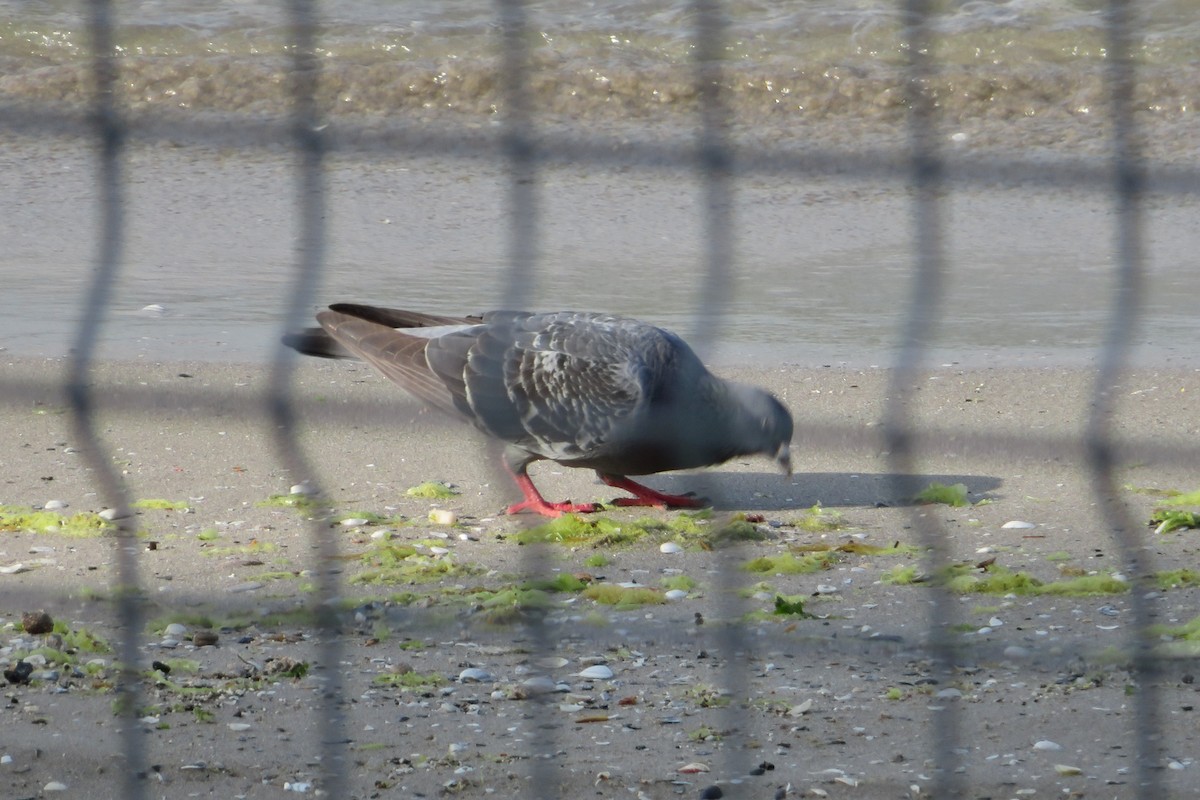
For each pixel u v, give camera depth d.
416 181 21.28
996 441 12.57
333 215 19.89
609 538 10.46
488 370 11.04
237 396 13.48
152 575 9.71
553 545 10.45
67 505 11.05
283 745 7.38
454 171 21.81
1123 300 16.58
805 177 21.39
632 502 11.45
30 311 15.84
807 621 8.98
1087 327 15.64
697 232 19.27
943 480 11.86
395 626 8.88
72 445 12.29
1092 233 19.20
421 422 13.08
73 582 9.56
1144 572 9.81
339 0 28.20
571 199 20.61
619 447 10.83
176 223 19.56
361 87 24.83
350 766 7.17
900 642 8.65
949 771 7.09
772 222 19.67
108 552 10.12
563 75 25.12
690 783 7.02
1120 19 26.70
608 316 11.35
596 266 17.91
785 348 14.94
